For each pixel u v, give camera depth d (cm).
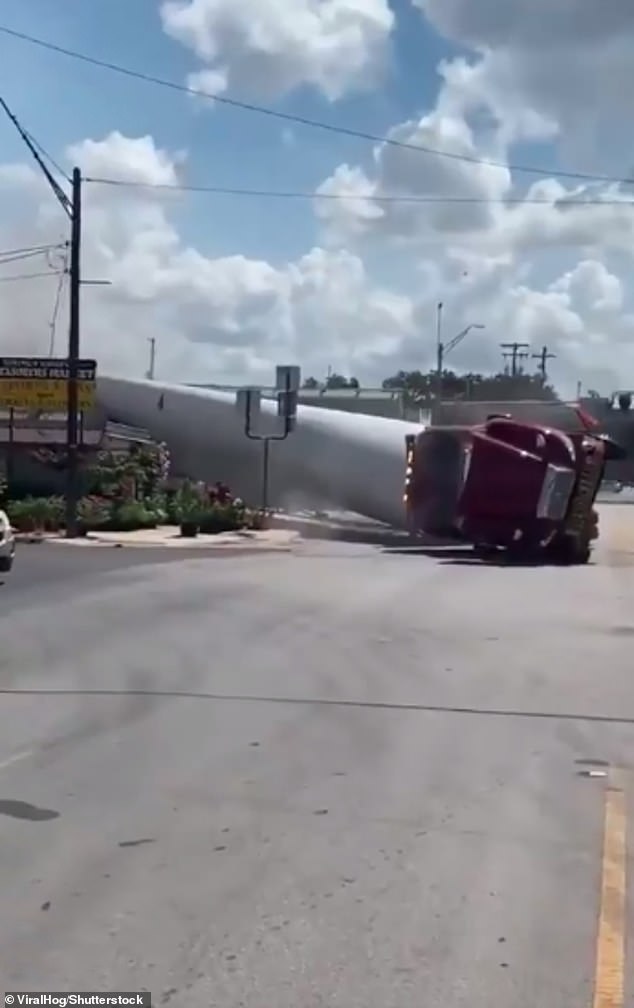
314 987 564
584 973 585
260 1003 546
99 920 646
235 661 1527
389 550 3681
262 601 2197
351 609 2103
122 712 1208
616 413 10169
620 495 9531
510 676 1463
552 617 2055
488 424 3531
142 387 5256
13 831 807
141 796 898
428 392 11494
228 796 900
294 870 732
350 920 650
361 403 8988
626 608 2208
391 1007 544
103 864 739
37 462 4631
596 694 1353
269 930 634
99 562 3022
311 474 4700
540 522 3419
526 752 1070
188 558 3206
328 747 1070
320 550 3625
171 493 4634
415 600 2280
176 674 1426
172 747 1060
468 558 3447
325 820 842
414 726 1168
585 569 3170
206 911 661
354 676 1437
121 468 4550
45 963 588
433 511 3562
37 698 1274
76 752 1038
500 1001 553
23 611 2000
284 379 4244
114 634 1748
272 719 1184
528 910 670
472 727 1170
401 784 947
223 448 4962
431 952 608
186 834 804
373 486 4525
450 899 685
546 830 827
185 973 578
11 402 4400
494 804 893
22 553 3278
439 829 824
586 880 723
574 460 3425
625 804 898
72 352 3841
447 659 1584
